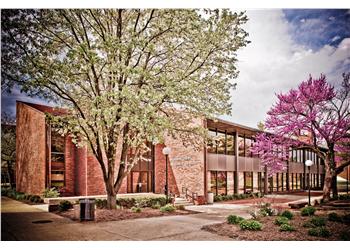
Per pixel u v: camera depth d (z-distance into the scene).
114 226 11.04
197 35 13.17
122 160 14.35
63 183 21.23
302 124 19.12
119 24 14.02
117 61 12.90
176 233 10.03
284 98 19.48
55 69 11.50
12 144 28.61
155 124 11.47
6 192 24.09
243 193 26.98
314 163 38.94
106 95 11.45
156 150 25.11
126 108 10.90
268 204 14.38
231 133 26.73
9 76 11.90
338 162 23.20
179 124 15.34
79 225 11.09
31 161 21.36
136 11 13.84
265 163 21.97
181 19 12.98
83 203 12.01
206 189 21.61
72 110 13.91
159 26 13.16
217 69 13.87
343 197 21.80
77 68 11.77
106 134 13.68
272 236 9.38
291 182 34.06
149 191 24.98
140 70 11.39
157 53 14.07
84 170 20.81
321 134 19.16
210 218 13.28
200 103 13.97
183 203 20.00
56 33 12.98
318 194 29.77
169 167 23.84
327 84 18.75
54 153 20.98
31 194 20.77
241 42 13.55
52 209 14.41
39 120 20.45
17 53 11.83
